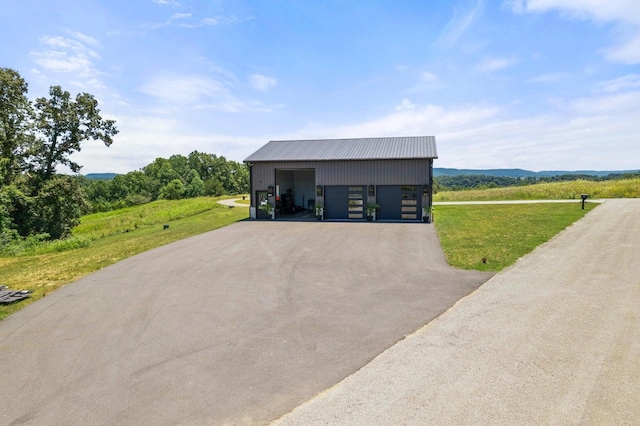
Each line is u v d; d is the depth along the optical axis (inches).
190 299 288.2
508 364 169.3
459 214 822.5
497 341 193.3
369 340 204.2
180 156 4018.2
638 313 222.2
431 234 563.5
